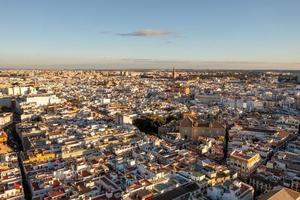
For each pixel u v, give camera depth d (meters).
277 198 182.75
